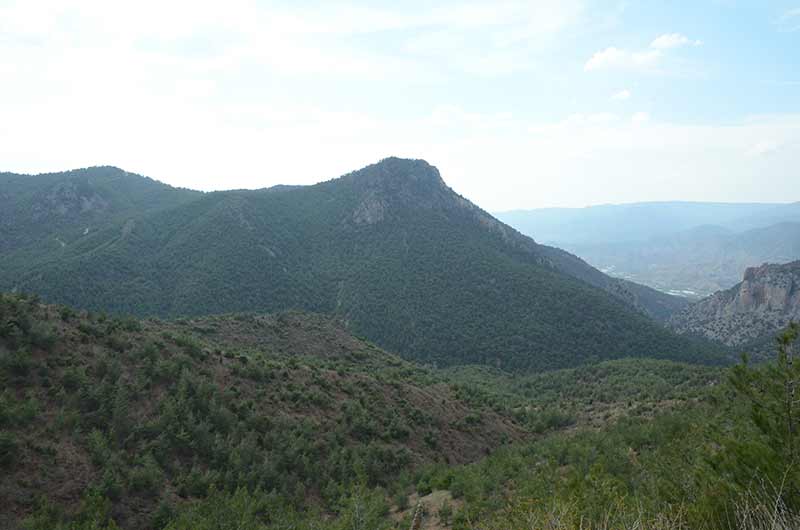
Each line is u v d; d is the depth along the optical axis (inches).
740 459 335.3
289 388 1519.4
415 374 2480.3
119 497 870.4
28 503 781.3
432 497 1117.1
